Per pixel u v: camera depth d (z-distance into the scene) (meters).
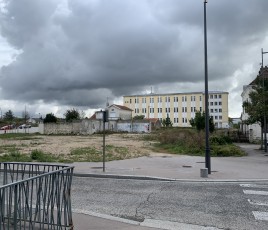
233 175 14.68
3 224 4.50
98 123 75.94
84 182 12.98
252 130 44.00
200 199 9.92
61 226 5.95
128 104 124.62
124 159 21.14
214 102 116.81
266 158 23.00
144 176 13.98
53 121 77.50
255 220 7.77
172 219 7.82
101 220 7.53
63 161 19.50
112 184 12.59
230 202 9.53
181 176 14.25
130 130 85.56
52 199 5.71
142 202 9.52
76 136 60.38
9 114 109.94
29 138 50.81
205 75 15.58
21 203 4.98
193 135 30.16
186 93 117.38
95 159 20.80
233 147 26.03
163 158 22.02
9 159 20.00
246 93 47.84
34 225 5.32
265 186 12.27
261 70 31.28
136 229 6.93
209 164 15.16
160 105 120.31
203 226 7.30
